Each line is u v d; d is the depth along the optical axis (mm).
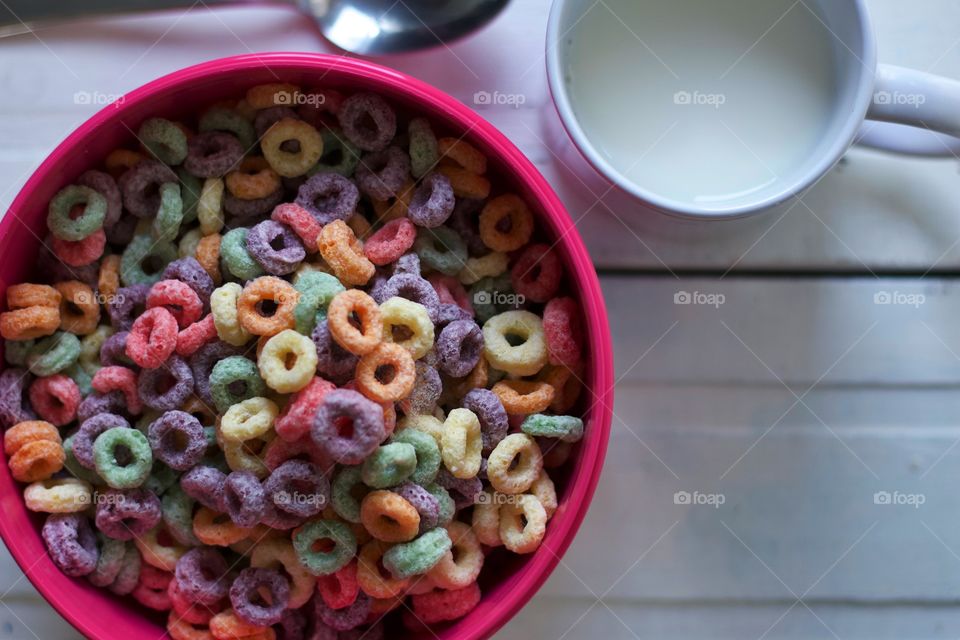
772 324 400
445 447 353
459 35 389
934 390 403
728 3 379
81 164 363
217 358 364
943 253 403
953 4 401
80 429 357
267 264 359
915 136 386
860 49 358
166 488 364
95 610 358
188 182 370
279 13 393
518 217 375
